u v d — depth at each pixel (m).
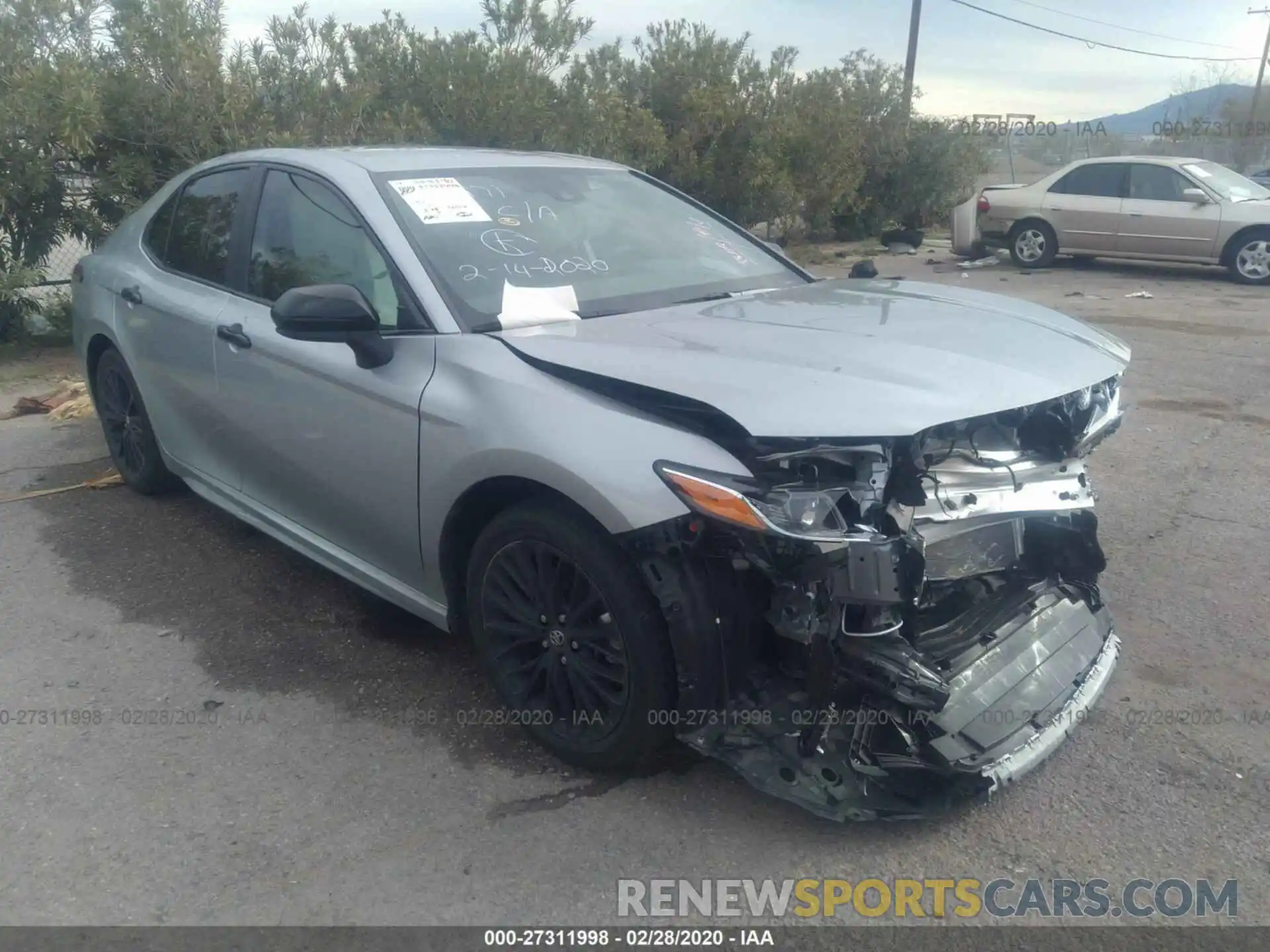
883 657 2.61
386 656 3.78
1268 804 2.95
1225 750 3.19
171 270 4.62
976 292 3.90
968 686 2.88
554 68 11.44
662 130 14.50
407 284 3.35
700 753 3.08
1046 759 2.93
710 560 2.67
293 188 3.97
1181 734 3.28
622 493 2.66
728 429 2.65
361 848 2.79
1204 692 3.53
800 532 2.52
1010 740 2.85
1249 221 13.41
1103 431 3.31
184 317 4.31
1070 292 12.72
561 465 2.77
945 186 20.55
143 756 3.19
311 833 2.85
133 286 4.77
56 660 3.76
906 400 2.63
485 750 3.21
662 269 3.82
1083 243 14.81
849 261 16.80
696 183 15.53
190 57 8.77
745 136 15.82
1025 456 3.12
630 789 3.02
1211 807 2.94
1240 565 4.52
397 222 3.52
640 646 2.77
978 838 2.82
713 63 15.38
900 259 17.14
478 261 3.48
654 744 2.90
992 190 15.78
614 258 3.77
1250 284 13.48
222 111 8.95
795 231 18.84
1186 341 9.34
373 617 4.07
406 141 9.80
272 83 9.44
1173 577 4.41
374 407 3.33
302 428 3.66
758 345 2.98
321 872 2.70
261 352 3.81
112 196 8.92
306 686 3.59
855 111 18.53
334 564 3.83
